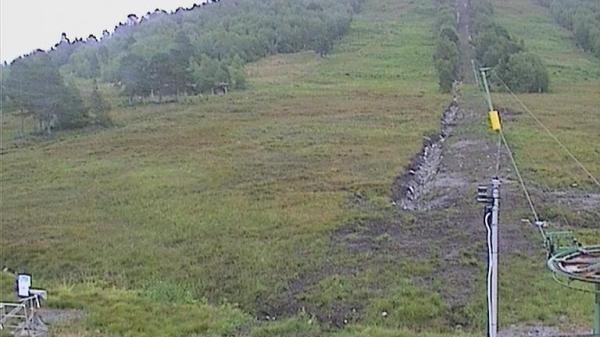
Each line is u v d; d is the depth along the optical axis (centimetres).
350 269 2619
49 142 5781
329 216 3244
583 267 1141
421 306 2262
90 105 6744
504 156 4334
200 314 2233
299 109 6362
